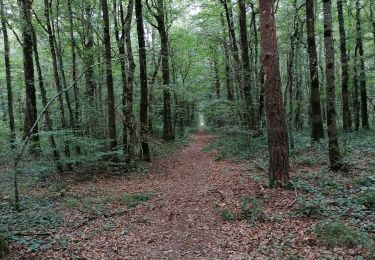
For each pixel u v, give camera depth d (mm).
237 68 22062
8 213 9680
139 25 18766
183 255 7039
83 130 18828
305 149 17062
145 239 7996
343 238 6441
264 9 10406
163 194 12430
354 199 8484
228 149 21047
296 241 6867
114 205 10969
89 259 6789
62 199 11664
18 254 6828
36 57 16078
